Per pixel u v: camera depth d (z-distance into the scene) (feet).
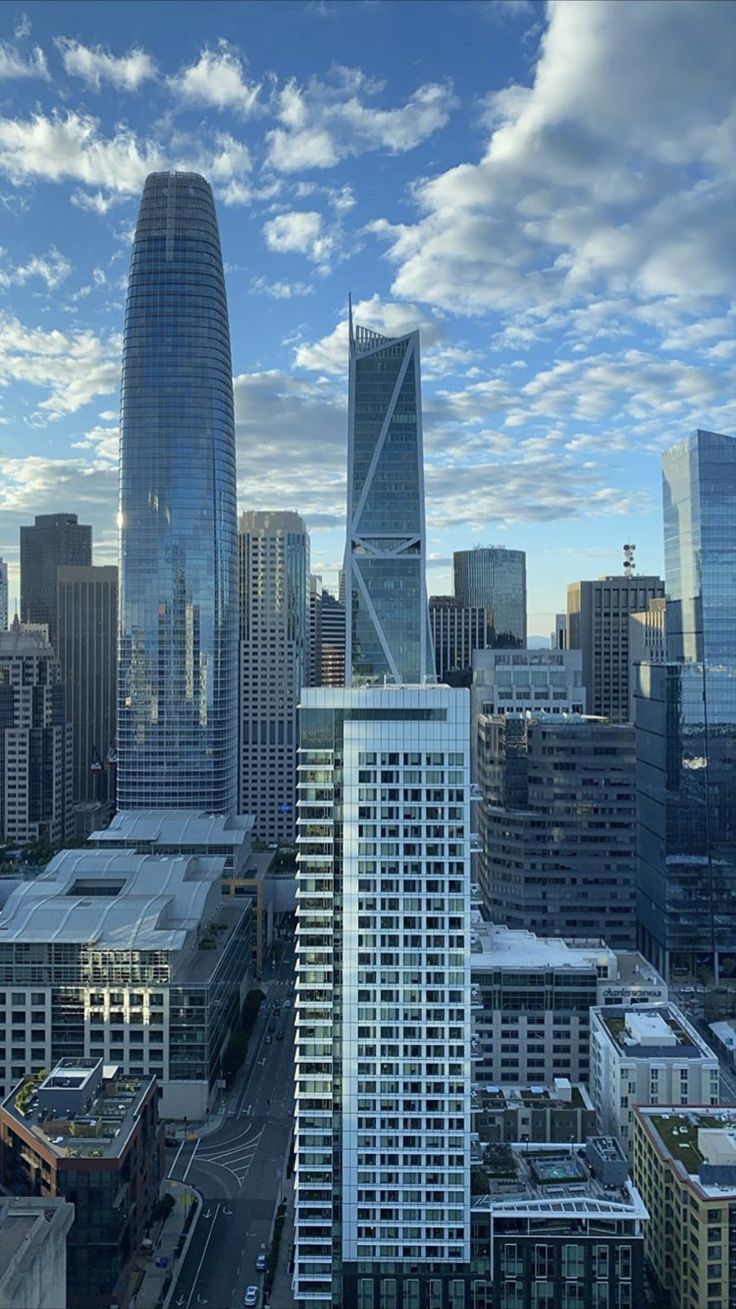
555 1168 645.51
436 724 635.25
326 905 639.76
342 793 638.12
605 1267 593.83
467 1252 612.70
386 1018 630.74
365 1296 615.16
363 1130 625.82
